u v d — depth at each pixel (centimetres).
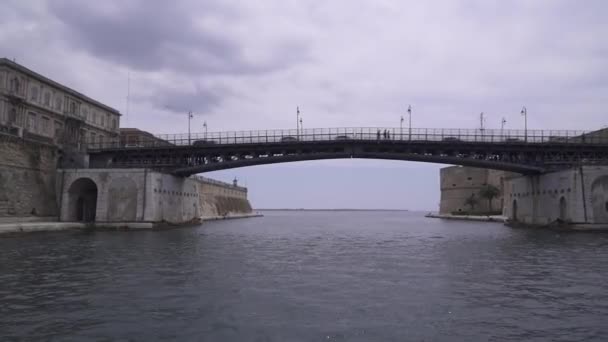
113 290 2078
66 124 7425
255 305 1811
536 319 1622
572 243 4366
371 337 1416
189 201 7838
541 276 2508
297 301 1883
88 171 6381
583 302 1883
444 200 15550
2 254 3278
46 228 5353
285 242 4825
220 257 3331
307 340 1388
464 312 1712
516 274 2575
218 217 12306
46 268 2688
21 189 5791
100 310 1719
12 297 1920
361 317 1639
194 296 1967
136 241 4444
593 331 1487
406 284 2270
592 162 6222
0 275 2436
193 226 7725
